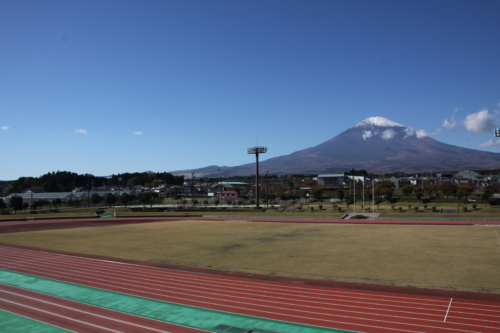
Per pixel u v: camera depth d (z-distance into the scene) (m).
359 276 22.28
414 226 50.28
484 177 170.62
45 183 177.75
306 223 59.44
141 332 14.59
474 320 14.71
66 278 23.50
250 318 15.74
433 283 20.22
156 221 69.56
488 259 26.14
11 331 14.91
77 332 14.71
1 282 22.69
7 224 64.88
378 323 14.72
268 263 26.89
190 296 19.16
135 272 24.92
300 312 16.30
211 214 78.44
